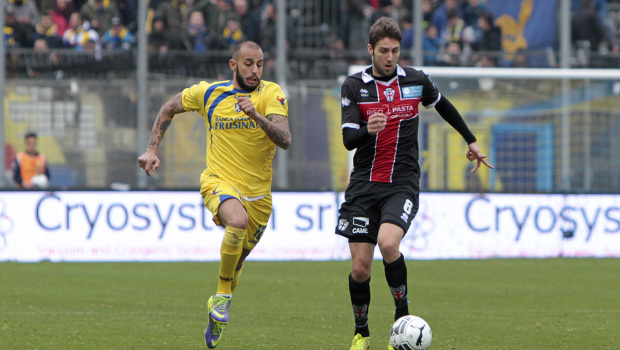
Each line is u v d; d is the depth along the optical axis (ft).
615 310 81.82
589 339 64.08
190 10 161.68
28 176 136.56
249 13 164.55
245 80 58.80
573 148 150.10
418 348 54.03
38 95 137.80
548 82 149.48
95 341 61.16
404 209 56.13
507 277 112.06
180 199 135.13
